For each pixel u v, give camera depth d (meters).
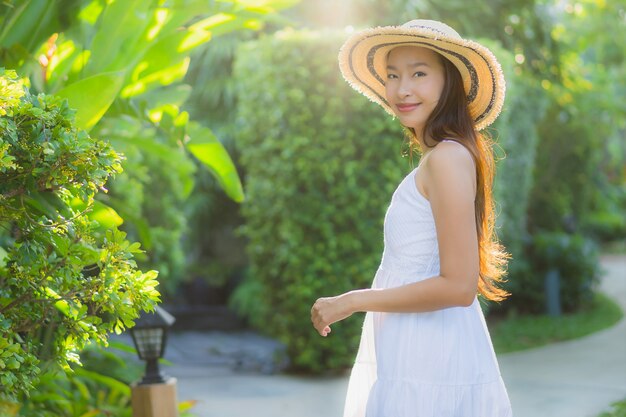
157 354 4.26
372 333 2.64
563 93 13.22
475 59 2.54
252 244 7.77
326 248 7.34
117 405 4.87
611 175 22.86
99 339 2.80
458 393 2.48
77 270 2.70
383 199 7.28
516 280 10.86
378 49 2.80
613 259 19.25
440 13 10.29
